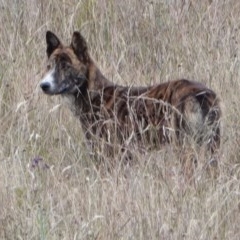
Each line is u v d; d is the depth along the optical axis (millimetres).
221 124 21297
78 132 22250
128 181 19312
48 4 25734
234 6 26125
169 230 17719
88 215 18422
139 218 18047
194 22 25656
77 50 21844
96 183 19500
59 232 17906
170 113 20438
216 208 18375
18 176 19875
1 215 18609
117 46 25109
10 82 23547
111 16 25656
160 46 25078
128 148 20250
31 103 22797
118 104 21391
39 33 25156
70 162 21234
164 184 19281
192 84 20641
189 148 20062
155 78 24062
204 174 19703
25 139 21844
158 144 20641
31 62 24406
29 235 17906
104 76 22906
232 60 24344
